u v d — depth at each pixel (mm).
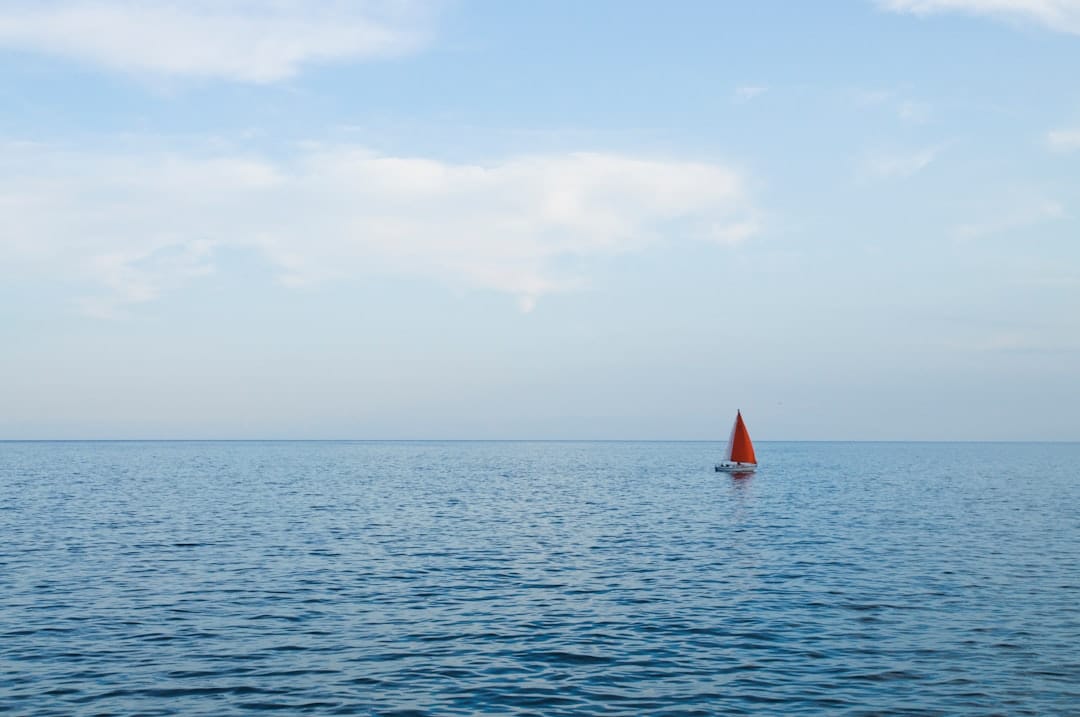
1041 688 17469
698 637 21766
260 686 17797
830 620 23484
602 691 17547
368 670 18984
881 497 68188
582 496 71000
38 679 18141
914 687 17609
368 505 60781
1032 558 34312
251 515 52375
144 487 79375
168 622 23297
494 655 20188
